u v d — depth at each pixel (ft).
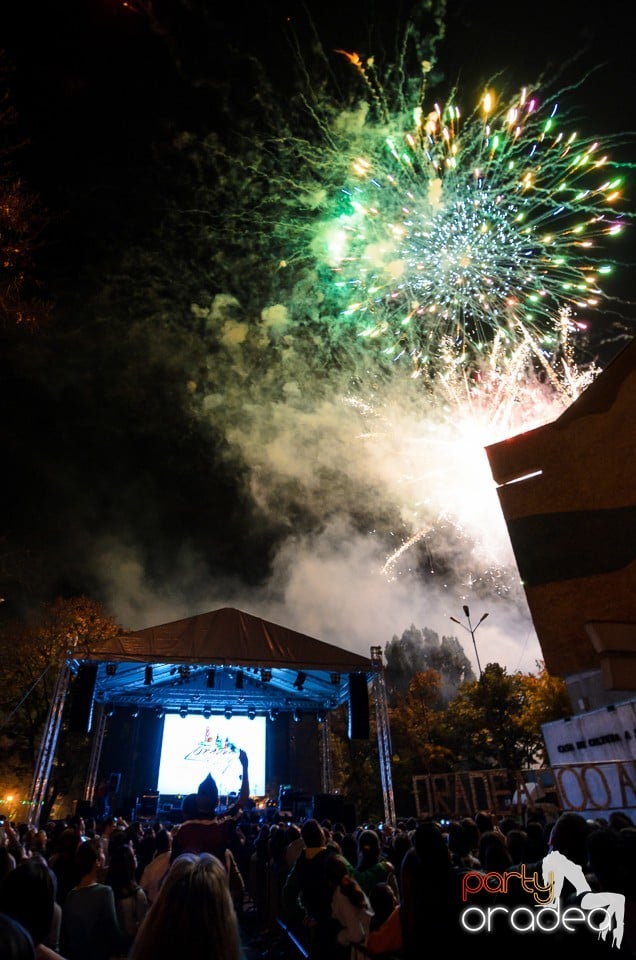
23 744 88.28
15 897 7.50
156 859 17.88
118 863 15.75
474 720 127.13
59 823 40.22
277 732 72.38
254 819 50.37
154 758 68.95
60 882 18.21
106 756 68.54
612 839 8.55
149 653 51.44
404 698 192.24
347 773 123.54
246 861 35.29
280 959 25.14
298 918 15.43
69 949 12.88
